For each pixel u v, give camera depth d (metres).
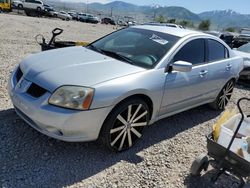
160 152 4.03
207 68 4.91
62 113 3.16
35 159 3.44
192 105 4.95
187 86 4.45
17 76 3.85
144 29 4.89
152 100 3.88
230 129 3.50
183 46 4.45
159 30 4.79
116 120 3.54
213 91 5.37
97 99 3.25
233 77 5.81
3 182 3.00
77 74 3.45
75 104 3.20
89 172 3.37
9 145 3.61
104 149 3.83
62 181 3.15
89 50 4.45
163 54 4.17
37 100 3.30
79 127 3.25
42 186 3.04
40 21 27.55
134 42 4.52
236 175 3.32
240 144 3.25
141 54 4.21
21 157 3.43
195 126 5.11
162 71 4.00
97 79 3.40
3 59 7.67
